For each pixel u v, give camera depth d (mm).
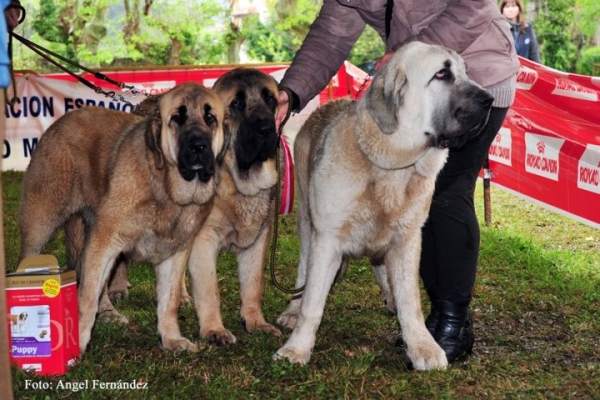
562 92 7316
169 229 4340
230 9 25969
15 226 8820
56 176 4883
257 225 4801
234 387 3832
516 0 10234
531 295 5844
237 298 5887
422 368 4129
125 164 4273
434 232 4363
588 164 7066
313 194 4152
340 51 4938
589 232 8281
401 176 3996
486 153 4391
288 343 4285
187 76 11984
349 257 4469
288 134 11492
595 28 26234
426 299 5828
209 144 4191
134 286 6148
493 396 3760
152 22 23891
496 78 4270
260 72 4844
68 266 5168
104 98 11812
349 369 4070
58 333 3996
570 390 3869
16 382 3787
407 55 3891
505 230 8219
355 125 3992
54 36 25562
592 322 5172
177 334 4543
